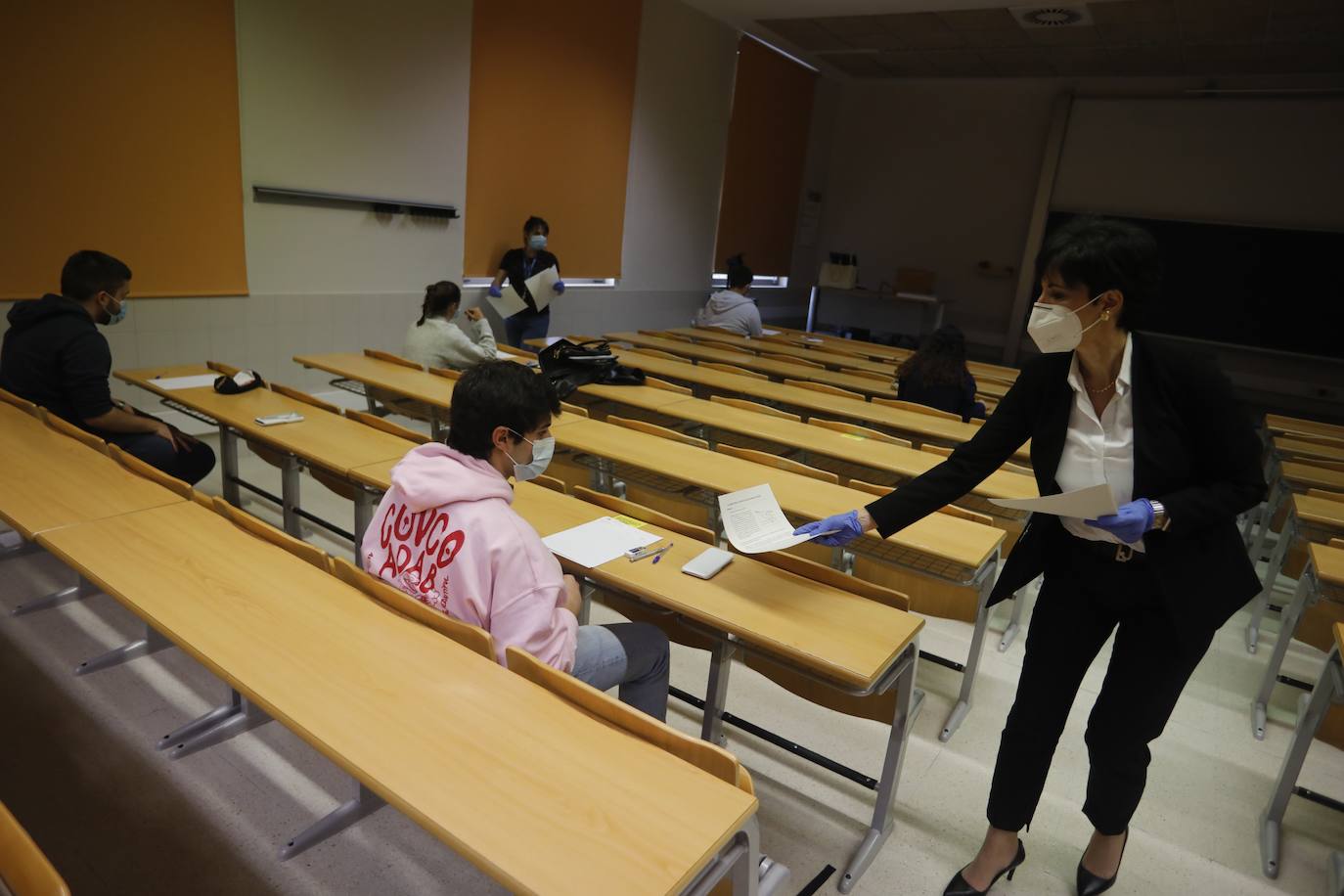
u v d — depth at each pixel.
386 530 1.64
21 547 3.07
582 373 4.18
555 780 1.17
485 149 6.55
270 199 5.18
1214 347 9.55
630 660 1.78
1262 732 2.69
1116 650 1.63
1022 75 10.03
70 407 3.06
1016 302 10.68
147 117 4.53
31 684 2.34
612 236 8.10
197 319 4.98
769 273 10.88
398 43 5.67
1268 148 9.05
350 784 2.06
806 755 2.13
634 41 7.71
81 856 1.76
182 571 1.73
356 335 5.91
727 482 2.74
